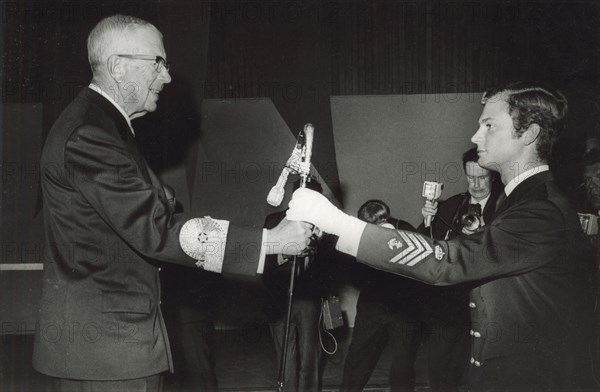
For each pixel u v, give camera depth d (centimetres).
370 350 388
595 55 611
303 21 650
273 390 456
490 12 630
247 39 649
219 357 554
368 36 647
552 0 617
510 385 183
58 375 183
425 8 638
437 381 376
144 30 204
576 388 179
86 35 633
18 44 623
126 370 183
